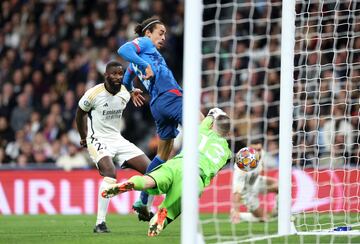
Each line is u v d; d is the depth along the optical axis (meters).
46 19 57.41
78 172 42.94
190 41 16.64
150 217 26.33
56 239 22.27
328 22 40.31
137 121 50.62
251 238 21.47
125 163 26.38
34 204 43.16
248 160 24.58
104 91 25.64
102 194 20.70
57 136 49.59
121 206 41.62
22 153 48.75
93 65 52.53
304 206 36.88
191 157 16.62
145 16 55.28
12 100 52.53
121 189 20.66
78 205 42.78
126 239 21.69
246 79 47.50
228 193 40.59
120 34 54.78
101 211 25.30
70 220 34.62
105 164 25.25
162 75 25.59
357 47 40.53
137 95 26.31
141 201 25.84
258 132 43.38
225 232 24.62
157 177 21.12
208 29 51.06
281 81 22.23
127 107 50.41
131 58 24.70
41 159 48.19
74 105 51.03
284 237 21.78
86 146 26.41
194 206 16.62
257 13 50.84
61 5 57.88
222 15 51.47
